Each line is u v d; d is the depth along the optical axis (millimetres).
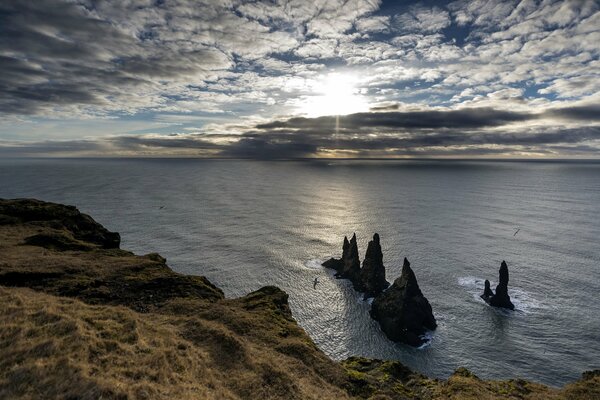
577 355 76688
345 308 100188
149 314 31359
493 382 30578
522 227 183375
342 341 84312
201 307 34719
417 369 74000
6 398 13938
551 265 125750
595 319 90312
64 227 62906
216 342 25641
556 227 182875
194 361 21484
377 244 109938
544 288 108000
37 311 22922
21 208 66312
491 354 77625
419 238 162000
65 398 14141
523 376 70812
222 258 132375
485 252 140250
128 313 26594
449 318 92000
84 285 36219
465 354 77938
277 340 29734
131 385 16234
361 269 117000
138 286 38000
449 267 124625
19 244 49594
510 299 101375
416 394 26594
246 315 33812
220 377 21234
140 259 48062
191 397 16781
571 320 90188
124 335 21984
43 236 53219
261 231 175250
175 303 34844
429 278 115375
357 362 32438
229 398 18625
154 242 149750
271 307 37750
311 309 98875
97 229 67438
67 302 27438
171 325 28188
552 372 71750
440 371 73250
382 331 88375
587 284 110062
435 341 82688
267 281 113938
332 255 140500
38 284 35562
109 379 15836
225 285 109250
